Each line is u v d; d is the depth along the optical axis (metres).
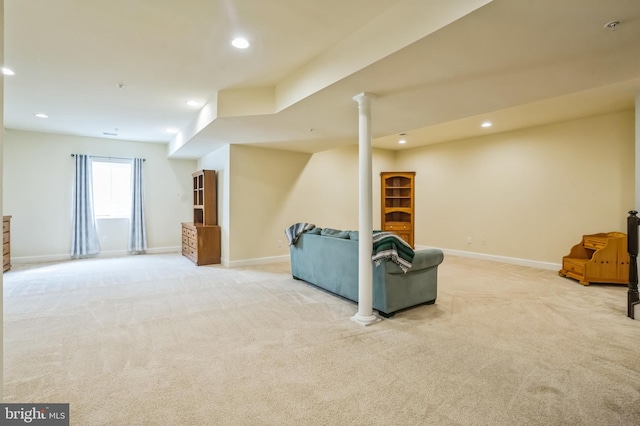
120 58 3.02
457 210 6.76
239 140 5.29
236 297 3.81
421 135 6.26
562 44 2.14
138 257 6.61
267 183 6.00
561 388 1.95
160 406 1.78
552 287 4.23
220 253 5.95
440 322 3.02
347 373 2.13
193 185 7.10
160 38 2.66
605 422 1.65
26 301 3.64
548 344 2.54
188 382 2.02
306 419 1.68
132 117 5.04
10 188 5.88
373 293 3.21
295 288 4.22
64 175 6.33
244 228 5.74
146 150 7.12
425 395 1.89
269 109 3.74
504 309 3.37
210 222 6.03
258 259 5.89
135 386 1.97
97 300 3.68
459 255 6.71
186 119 5.14
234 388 1.96
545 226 5.40
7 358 2.31
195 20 2.40
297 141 5.35
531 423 1.64
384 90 2.95
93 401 1.82
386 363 2.26
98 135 6.38
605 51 2.24
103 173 6.79
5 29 2.50
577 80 2.73
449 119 3.93
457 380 2.04
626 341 2.59
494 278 4.72
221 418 1.69
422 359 2.31
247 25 2.47
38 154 6.10
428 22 2.01
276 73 3.38
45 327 2.88
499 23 1.89
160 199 7.28
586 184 4.94
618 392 1.90
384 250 3.07
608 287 4.23
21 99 4.16
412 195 7.57
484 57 2.32
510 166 5.87
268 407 1.78
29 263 5.91
